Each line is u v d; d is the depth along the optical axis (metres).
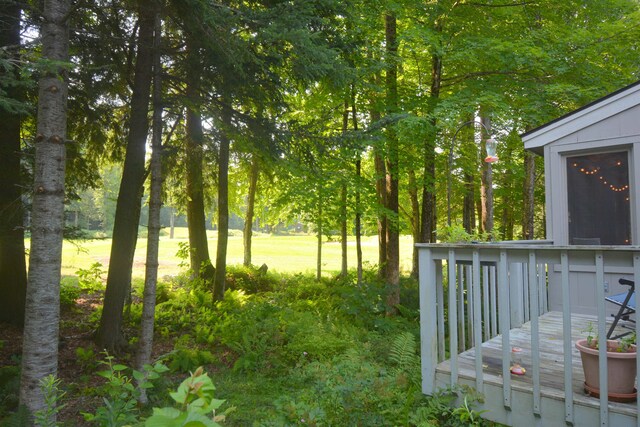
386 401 3.46
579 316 5.12
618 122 5.04
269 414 4.71
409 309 9.98
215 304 10.23
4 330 7.43
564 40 8.48
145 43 6.89
